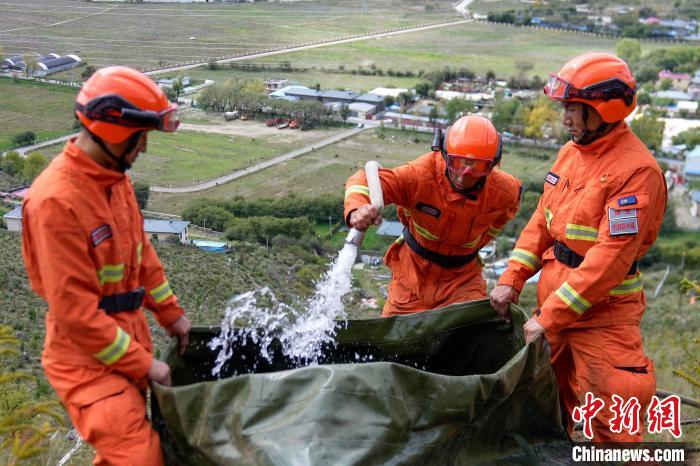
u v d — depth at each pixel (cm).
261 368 359
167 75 9844
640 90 9412
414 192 438
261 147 7125
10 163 5734
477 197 436
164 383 291
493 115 7431
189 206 5228
